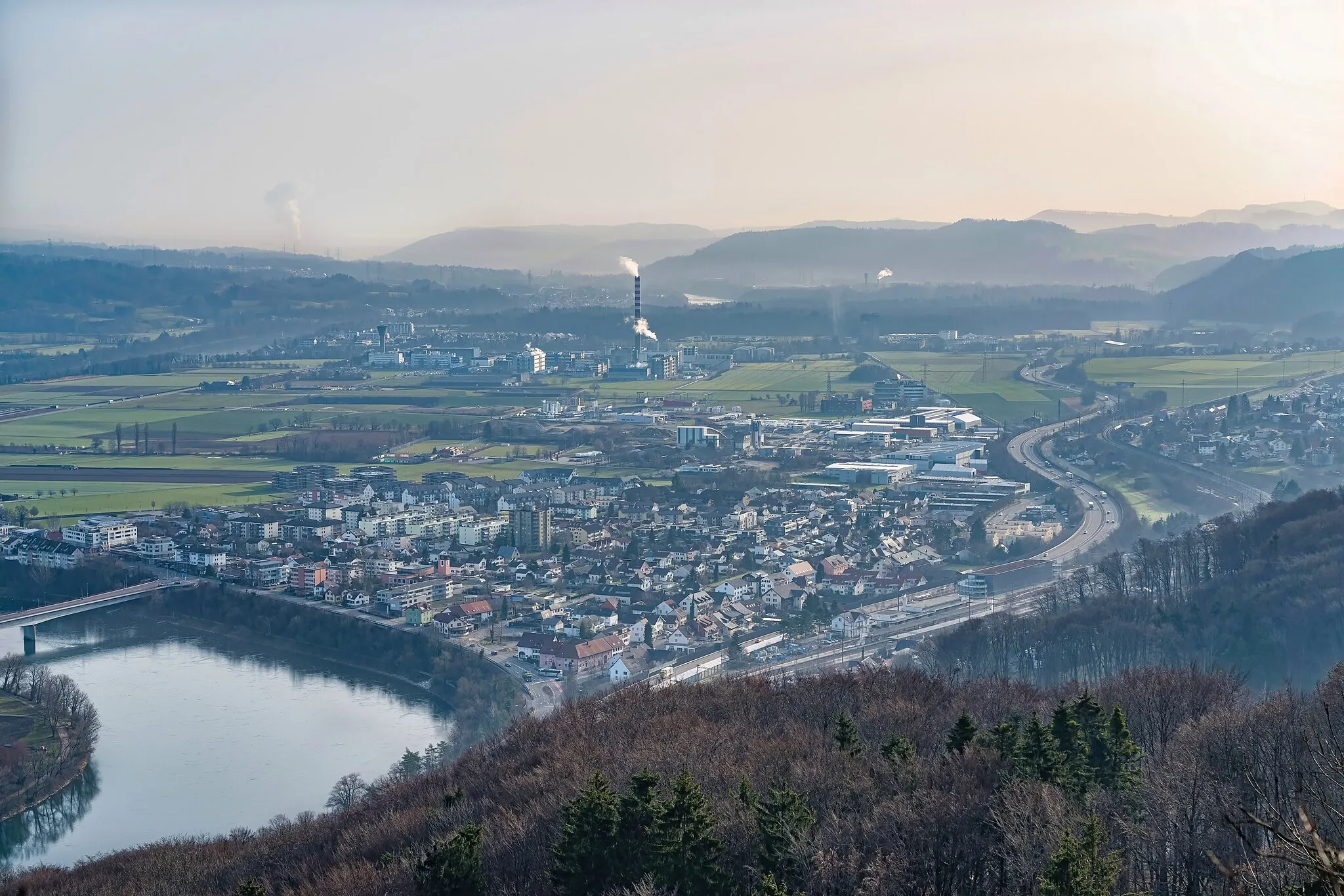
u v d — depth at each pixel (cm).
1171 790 19325
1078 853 16088
